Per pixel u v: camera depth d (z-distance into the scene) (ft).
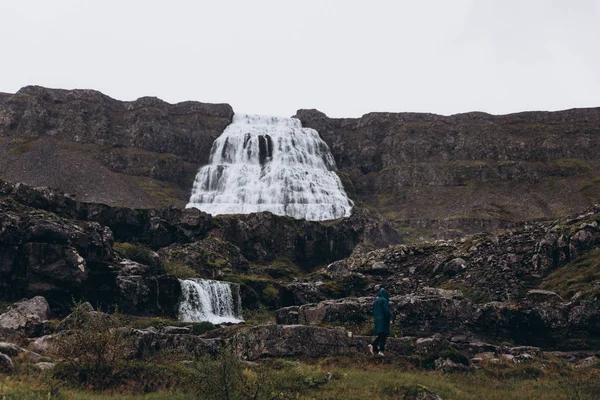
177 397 53.67
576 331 95.20
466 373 69.21
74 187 291.79
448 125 417.49
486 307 95.45
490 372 70.03
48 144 335.06
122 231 174.29
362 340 76.54
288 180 335.06
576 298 103.65
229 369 54.80
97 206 169.37
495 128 404.57
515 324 94.94
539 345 94.38
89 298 122.42
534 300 100.89
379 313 72.43
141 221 178.40
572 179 347.36
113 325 68.59
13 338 72.38
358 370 67.56
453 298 97.09
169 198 320.50
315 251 223.71
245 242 206.18
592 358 82.07
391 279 139.33
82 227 131.54
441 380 64.75
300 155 372.58
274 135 386.93
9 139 339.98
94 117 376.68
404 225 308.19
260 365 67.31
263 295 153.28
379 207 353.31
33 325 82.64
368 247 209.26
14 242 118.83
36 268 117.08
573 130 395.96
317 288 141.28
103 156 343.46
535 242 128.36
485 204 324.60
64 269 119.44
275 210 308.40
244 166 354.13
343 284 142.20
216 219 203.10
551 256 122.62
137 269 133.18
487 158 382.63
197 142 383.86
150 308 129.18
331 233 230.27
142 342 67.72
